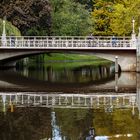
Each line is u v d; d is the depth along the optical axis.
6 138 25.36
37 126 28.31
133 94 43.97
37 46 69.44
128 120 29.81
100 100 39.97
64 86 52.69
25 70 77.31
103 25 104.25
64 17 94.00
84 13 98.56
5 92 46.47
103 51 68.38
